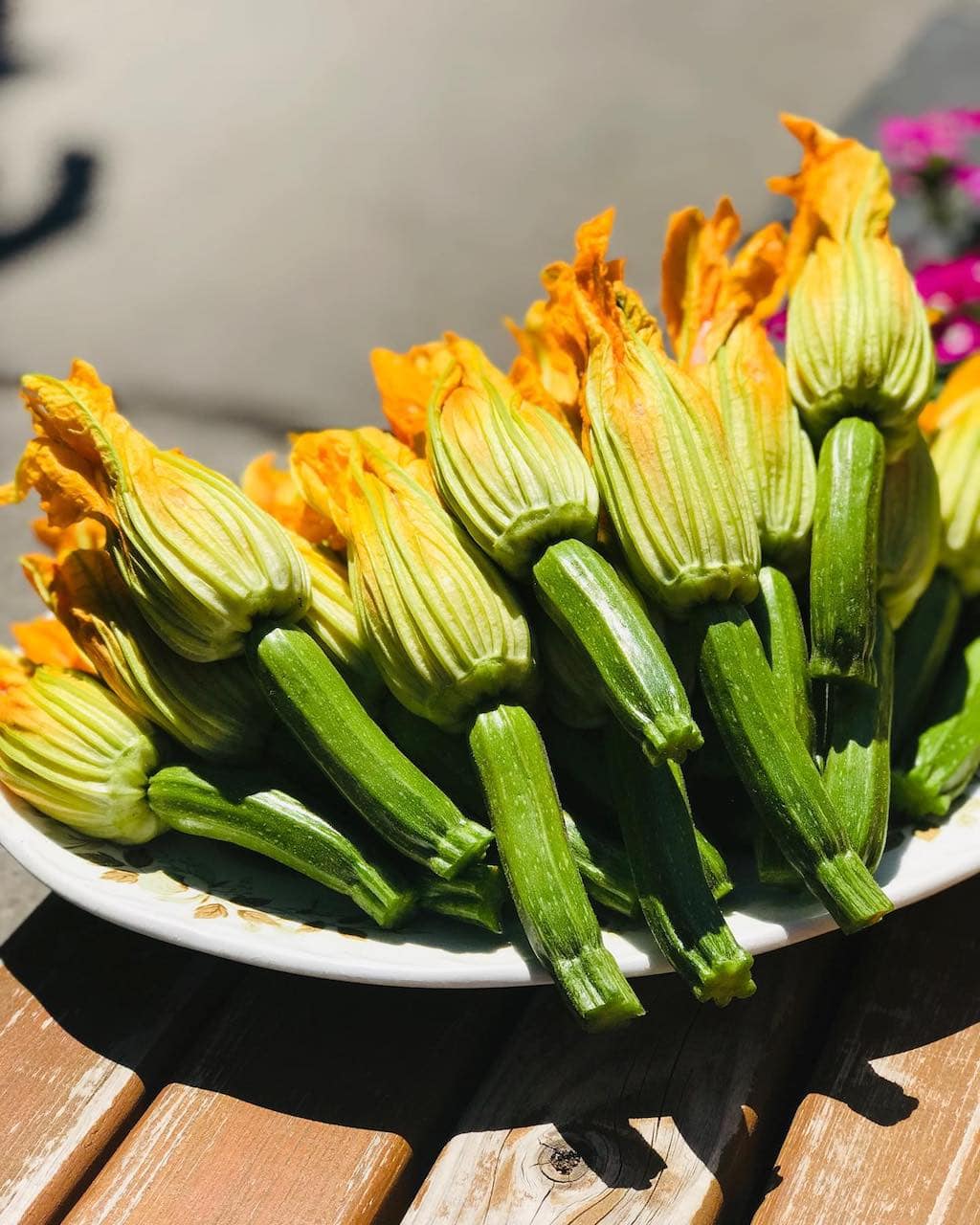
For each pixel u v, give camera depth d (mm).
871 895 577
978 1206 558
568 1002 566
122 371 1812
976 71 1815
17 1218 571
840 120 2035
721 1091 589
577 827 615
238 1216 566
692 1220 557
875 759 620
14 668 670
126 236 2107
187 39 2617
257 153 2266
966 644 698
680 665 627
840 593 625
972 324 997
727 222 701
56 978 642
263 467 722
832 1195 565
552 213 2020
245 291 1951
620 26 2492
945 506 699
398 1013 623
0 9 2799
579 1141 579
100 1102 599
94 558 651
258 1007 627
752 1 2510
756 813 624
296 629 620
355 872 606
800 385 669
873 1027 611
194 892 626
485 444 616
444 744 627
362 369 1778
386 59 2492
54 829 650
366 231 2037
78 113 2420
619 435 612
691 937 573
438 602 605
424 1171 592
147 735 646
